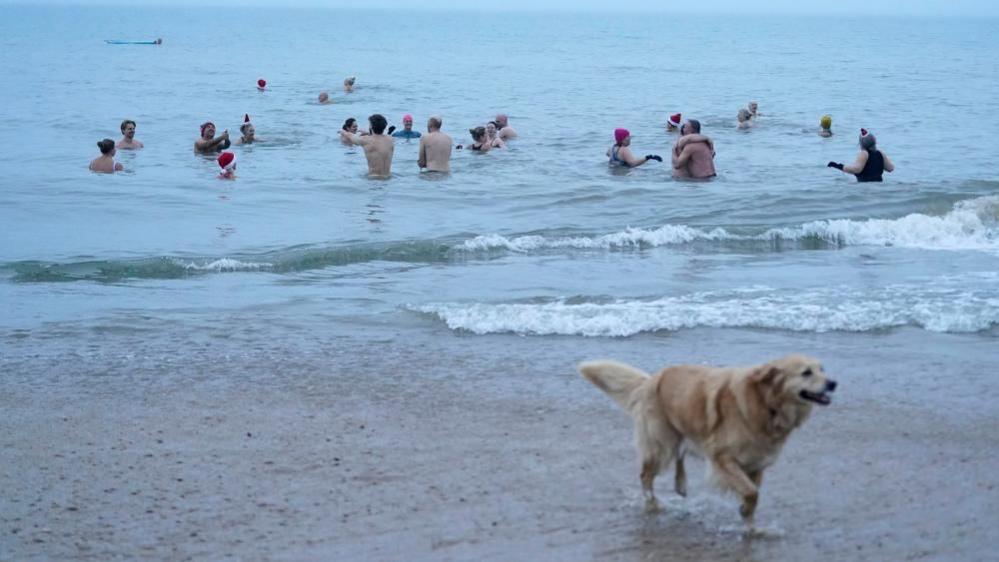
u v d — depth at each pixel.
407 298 11.12
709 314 10.08
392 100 35.84
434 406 7.88
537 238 13.68
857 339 9.42
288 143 23.56
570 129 26.97
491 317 10.06
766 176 19.22
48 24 159.88
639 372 6.04
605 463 6.73
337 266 12.69
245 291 11.52
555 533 5.69
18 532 5.77
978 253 13.15
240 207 16.03
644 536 5.63
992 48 100.00
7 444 7.12
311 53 77.25
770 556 5.34
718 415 5.46
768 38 137.50
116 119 28.69
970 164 21.03
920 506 5.95
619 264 12.63
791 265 12.52
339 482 6.47
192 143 23.83
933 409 7.61
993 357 8.89
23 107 32.06
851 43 117.25
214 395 8.17
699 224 14.70
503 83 45.69
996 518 5.77
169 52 75.06
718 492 6.22
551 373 8.65
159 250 13.25
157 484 6.46
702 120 28.91
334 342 9.60
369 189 17.55
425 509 6.04
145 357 9.17
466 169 19.95
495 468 6.67
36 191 16.94
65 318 10.41
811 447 6.90
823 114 31.53
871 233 14.04
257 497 6.25
